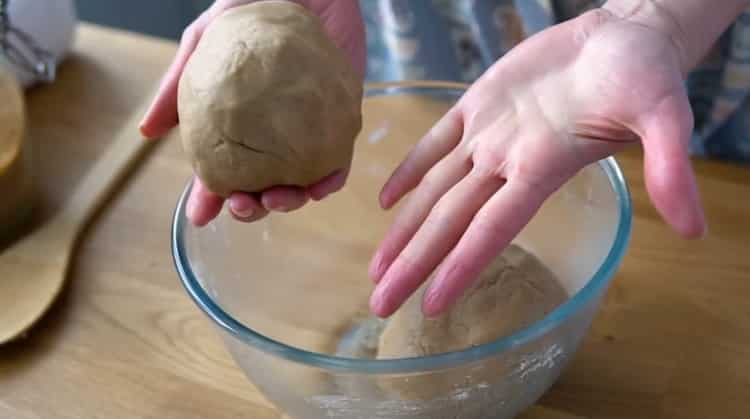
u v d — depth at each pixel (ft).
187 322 2.57
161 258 2.73
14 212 2.86
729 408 2.28
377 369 1.98
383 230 2.67
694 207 1.79
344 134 2.20
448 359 1.97
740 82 2.92
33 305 2.60
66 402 2.43
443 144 2.35
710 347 2.40
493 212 2.03
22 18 3.17
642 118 1.91
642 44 2.01
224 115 2.12
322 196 2.28
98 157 3.07
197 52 2.23
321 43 2.21
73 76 3.36
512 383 2.11
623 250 2.10
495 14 3.10
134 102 3.24
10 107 2.93
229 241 2.44
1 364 2.52
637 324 2.46
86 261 2.75
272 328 2.46
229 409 2.39
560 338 2.07
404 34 3.18
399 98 2.65
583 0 2.99
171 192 2.91
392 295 2.08
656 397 2.32
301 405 2.20
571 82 2.11
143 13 4.83
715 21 2.21
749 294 2.49
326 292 2.57
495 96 2.24
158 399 2.42
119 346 2.54
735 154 3.14
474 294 2.28
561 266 2.41
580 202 2.35
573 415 2.31
